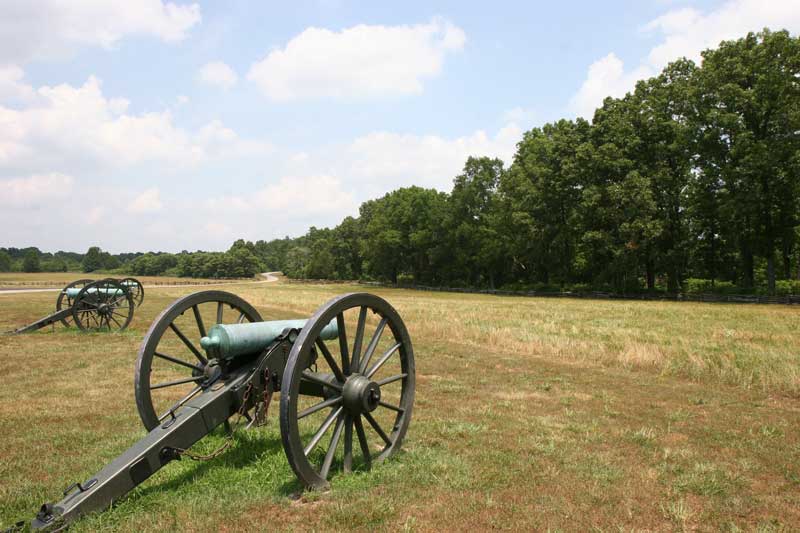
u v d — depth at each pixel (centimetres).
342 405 447
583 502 413
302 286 8338
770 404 769
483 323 1930
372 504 392
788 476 477
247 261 15350
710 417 688
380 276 9944
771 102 3703
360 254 9769
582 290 5250
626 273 4644
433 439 565
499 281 7069
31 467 469
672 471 485
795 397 816
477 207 6850
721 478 467
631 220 4338
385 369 998
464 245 6919
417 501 407
